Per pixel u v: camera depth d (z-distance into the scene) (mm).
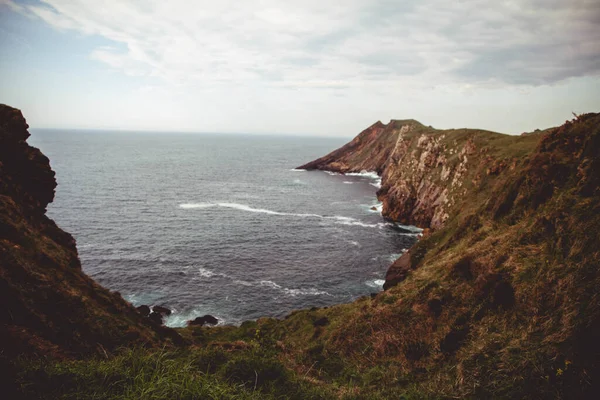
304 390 8984
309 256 45562
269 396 7871
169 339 16078
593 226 12242
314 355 15578
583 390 7703
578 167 16641
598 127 17422
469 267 16688
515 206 20625
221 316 30500
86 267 39156
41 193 18672
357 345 15945
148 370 7395
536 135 45969
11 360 6980
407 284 20297
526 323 11234
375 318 17109
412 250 33688
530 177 20641
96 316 12805
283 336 21344
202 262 42156
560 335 9391
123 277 37156
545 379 8484
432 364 12430
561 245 13016
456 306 14852
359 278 39281
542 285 11906
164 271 39062
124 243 47469
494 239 17750
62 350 10188
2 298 10242
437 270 19906
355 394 9906
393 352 14398
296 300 33844
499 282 13688
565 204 14844
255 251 46688
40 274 12344
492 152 46312
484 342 11547
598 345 8266
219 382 7609
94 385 6660
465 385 9977
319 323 21328
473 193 38500
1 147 16766
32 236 14703
